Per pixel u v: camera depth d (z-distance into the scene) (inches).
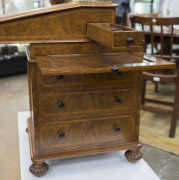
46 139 60.0
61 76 52.6
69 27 58.1
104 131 63.1
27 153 71.1
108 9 59.6
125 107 62.5
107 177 61.6
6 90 131.0
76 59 55.6
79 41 58.9
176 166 70.1
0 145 79.7
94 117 61.2
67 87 57.3
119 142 65.1
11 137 84.9
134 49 46.9
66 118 59.6
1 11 138.7
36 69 54.9
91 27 56.4
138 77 60.9
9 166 69.5
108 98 60.5
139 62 52.1
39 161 59.4
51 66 47.9
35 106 57.0
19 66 153.2
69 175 62.1
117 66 48.1
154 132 87.5
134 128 65.1
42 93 56.5
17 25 54.4
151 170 64.6
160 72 87.0
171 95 120.8
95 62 52.5
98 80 58.4
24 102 116.0
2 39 54.2
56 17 56.5
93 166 65.9
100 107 60.8
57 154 60.6
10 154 75.0
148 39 96.7
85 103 59.6
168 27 99.8
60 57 57.3
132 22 85.4
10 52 147.4
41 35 56.6
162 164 71.0
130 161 66.6
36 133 58.9
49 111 58.1
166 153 76.2
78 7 57.2
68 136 61.1
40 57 56.3
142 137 84.0
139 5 170.9
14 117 100.4
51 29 56.9
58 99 57.7
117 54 61.4
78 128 61.1
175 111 81.5
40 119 58.1
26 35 55.6
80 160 68.6
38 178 60.8
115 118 62.7
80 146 62.6
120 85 60.3
